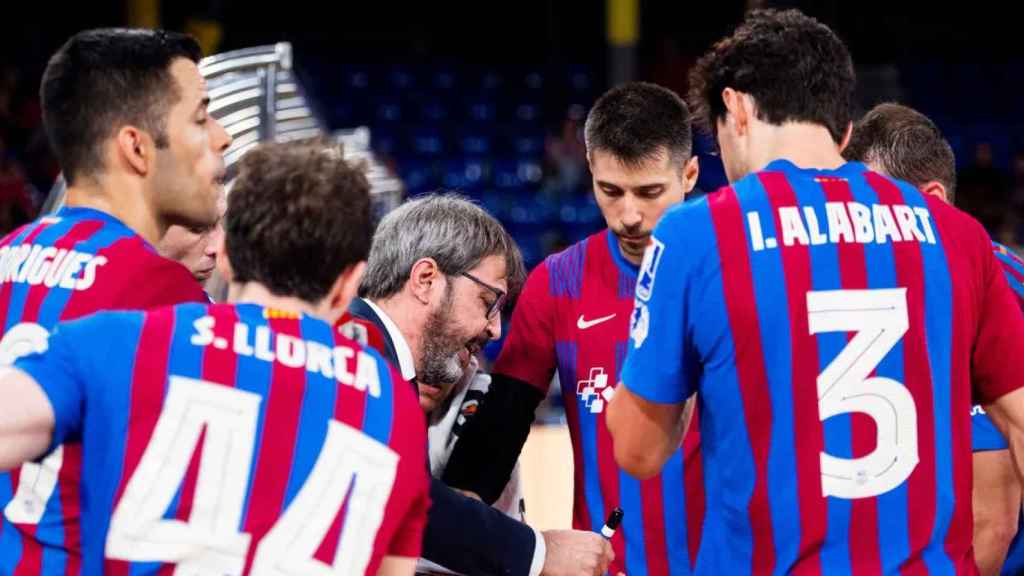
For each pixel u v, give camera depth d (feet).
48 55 148.87
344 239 17.76
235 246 17.84
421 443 18.35
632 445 20.92
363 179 18.28
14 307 20.18
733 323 19.70
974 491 26.58
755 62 20.89
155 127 21.11
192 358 17.04
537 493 54.54
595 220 132.57
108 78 20.92
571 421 28.32
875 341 19.85
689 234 20.01
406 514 18.30
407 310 25.85
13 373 16.53
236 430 16.99
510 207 135.33
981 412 26.40
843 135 21.24
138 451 16.71
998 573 27.53
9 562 17.85
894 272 20.03
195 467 16.81
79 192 21.47
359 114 157.07
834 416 19.72
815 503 19.71
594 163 27.30
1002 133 153.79
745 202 20.13
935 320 20.17
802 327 19.70
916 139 28.40
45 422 16.43
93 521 16.87
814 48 20.95
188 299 20.79
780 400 19.71
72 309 19.67
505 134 155.22
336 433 17.44
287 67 36.55
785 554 19.81
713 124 21.94
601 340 27.76
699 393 20.58
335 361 17.80
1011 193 125.18
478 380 29.04
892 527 19.89
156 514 16.69
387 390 18.11
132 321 17.21
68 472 17.26
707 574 20.53
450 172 145.48
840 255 19.92
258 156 17.93
